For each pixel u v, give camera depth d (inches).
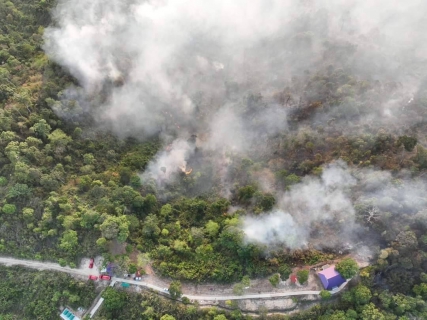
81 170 4210.1
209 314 3543.3
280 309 3639.3
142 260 3740.2
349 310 3486.7
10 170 3944.4
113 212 3875.5
